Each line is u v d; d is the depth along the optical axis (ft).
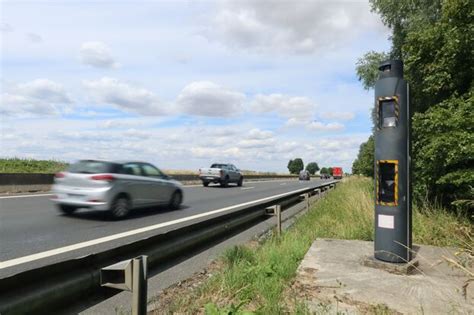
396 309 12.72
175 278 17.66
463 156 27.43
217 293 14.33
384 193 18.51
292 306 12.91
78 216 35.76
